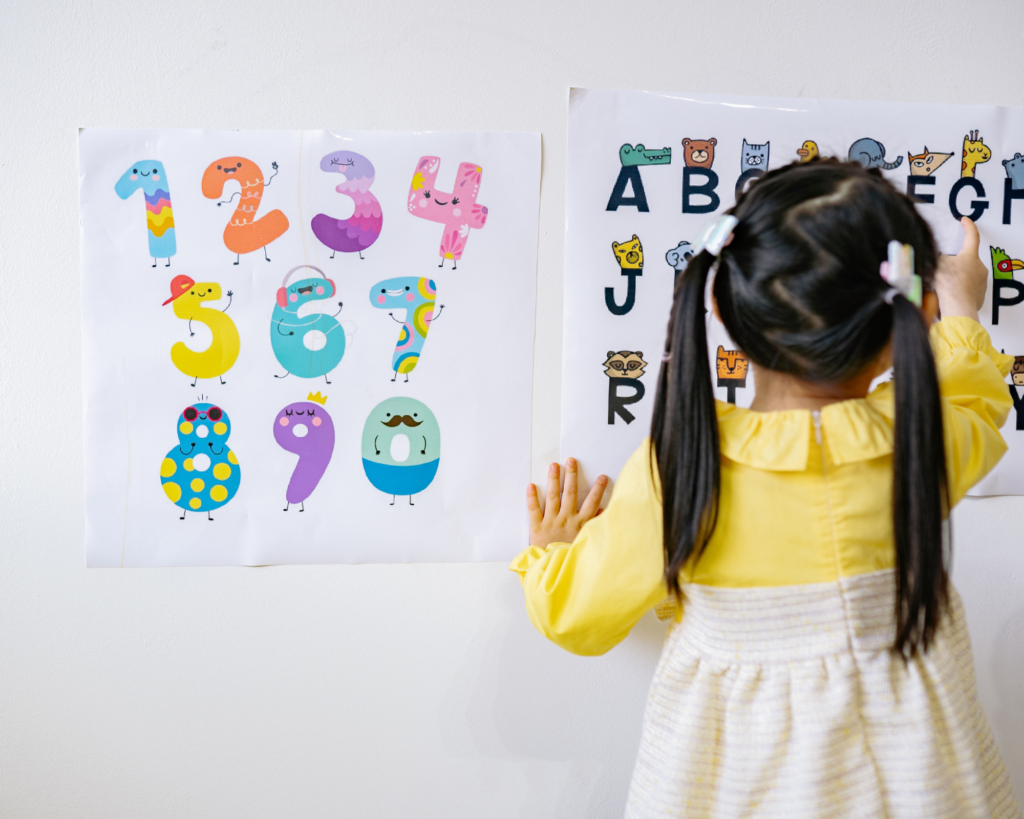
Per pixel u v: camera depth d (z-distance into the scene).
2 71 0.72
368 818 0.82
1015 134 0.75
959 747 0.53
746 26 0.74
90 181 0.73
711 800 0.55
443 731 0.81
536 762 0.82
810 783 0.51
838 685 0.51
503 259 0.75
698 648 0.57
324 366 0.75
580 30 0.73
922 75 0.75
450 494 0.77
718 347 0.74
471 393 0.76
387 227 0.74
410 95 0.73
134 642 0.79
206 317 0.75
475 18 0.73
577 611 0.56
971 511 0.79
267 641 0.79
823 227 0.45
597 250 0.75
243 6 0.72
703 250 0.51
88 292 0.74
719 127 0.74
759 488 0.52
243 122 0.73
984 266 0.72
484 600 0.79
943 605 0.54
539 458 0.77
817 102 0.75
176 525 0.77
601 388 0.76
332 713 0.81
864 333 0.46
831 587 0.52
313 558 0.78
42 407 0.76
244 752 0.81
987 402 0.60
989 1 0.75
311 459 0.76
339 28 0.73
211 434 0.76
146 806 0.81
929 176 0.75
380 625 0.79
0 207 0.74
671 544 0.51
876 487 0.51
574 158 0.74
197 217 0.74
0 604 0.78
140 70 0.73
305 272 0.75
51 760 0.80
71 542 0.77
